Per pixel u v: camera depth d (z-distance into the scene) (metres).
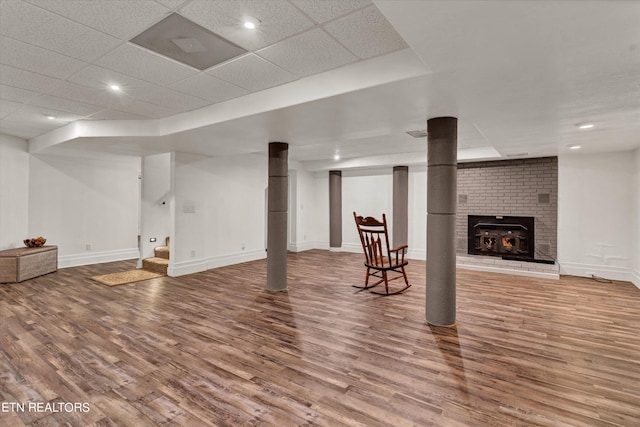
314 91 2.82
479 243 6.61
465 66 2.15
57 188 6.12
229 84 3.05
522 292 4.62
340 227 8.70
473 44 1.86
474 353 2.72
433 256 3.37
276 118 3.42
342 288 4.82
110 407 1.98
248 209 7.10
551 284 5.08
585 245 5.62
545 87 2.51
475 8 1.51
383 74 2.45
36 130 5.02
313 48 2.35
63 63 2.64
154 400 2.06
